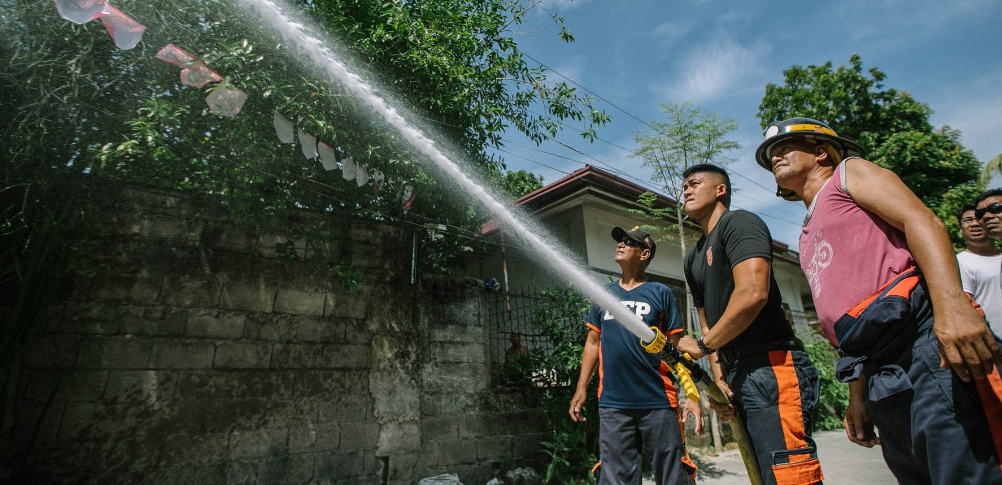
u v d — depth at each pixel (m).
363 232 4.66
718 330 1.94
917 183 11.18
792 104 12.86
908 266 1.46
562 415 5.18
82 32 3.00
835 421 8.53
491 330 5.48
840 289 1.57
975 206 3.51
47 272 3.23
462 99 4.61
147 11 3.10
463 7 4.89
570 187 7.57
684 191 2.53
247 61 3.27
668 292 3.25
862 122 12.25
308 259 4.30
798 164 1.85
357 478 4.09
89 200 3.41
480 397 4.86
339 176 4.24
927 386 1.34
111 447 3.33
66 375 3.30
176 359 3.63
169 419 3.53
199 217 3.93
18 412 3.14
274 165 3.85
